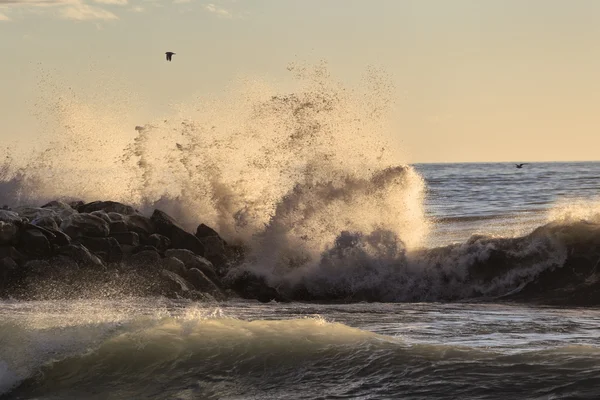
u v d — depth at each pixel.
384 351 36.25
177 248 68.44
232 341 38.16
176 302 58.03
